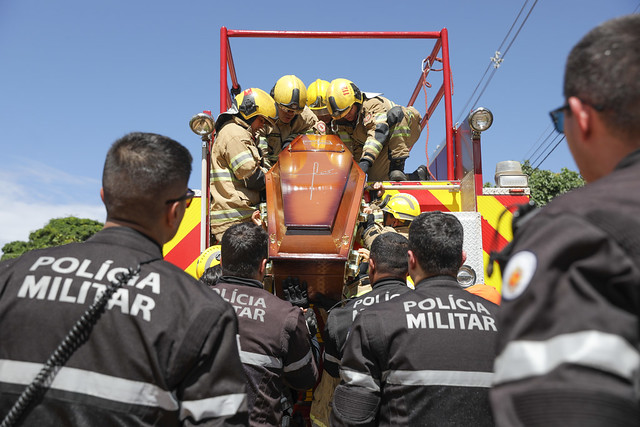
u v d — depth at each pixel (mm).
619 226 855
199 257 4023
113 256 1511
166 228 1675
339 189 3465
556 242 894
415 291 2221
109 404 1322
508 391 859
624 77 983
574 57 1070
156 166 1603
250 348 2453
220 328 1442
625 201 888
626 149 1019
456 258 2277
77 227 44594
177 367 1376
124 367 1349
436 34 5902
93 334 1365
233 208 4266
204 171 4266
